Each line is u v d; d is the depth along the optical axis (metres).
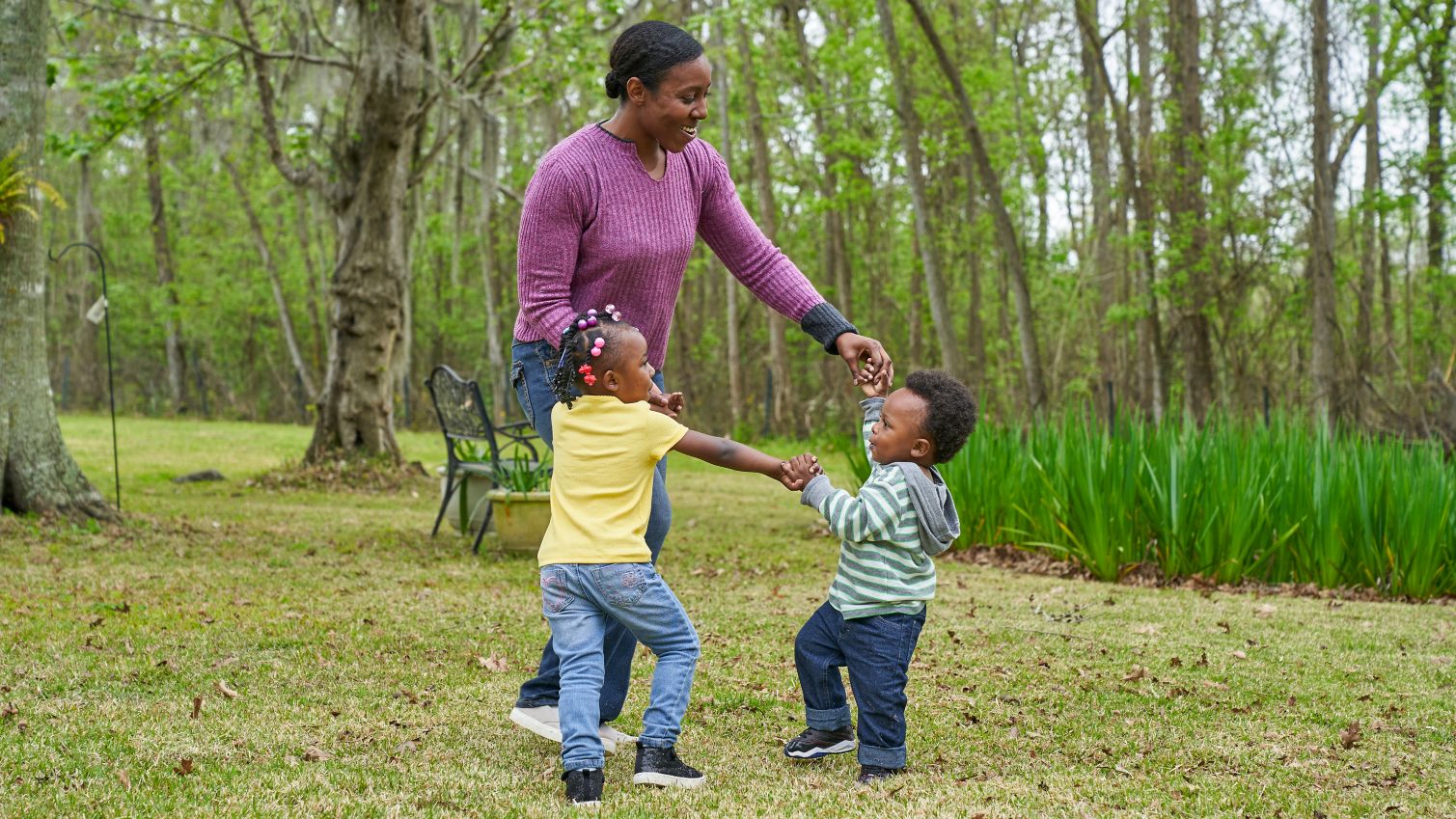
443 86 10.72
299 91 11.85
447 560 6.27
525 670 3.72
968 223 19.64
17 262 6.61
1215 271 15.04
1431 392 11.24
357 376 11.04
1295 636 4.47
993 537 7.08
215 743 2.82
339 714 3.15
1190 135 14.48
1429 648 4.27
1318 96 13.52
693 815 2.36
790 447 18.64
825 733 2.81
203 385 27.69
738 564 6.42
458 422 6.96
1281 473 6.25
